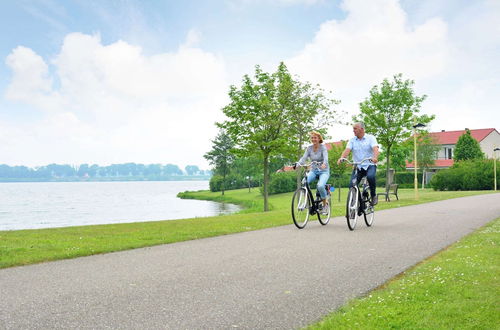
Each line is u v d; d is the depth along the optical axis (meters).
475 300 3.58
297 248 6.37
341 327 3.06
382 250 6.15
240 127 29.03
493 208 13.77
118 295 3.97
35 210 52.53
